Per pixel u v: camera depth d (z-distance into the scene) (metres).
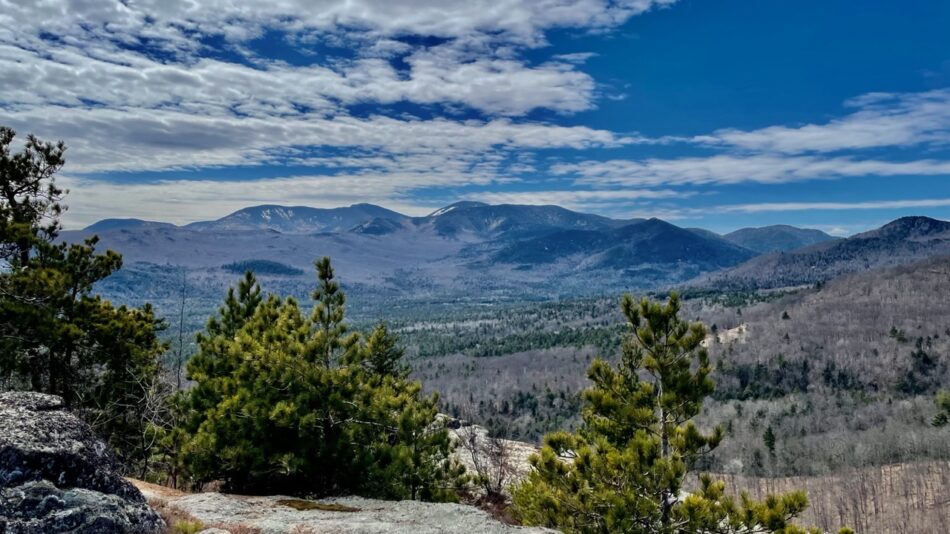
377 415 18.12
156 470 24.22
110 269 23.78
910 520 107.88
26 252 20.88
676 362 13.96
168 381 24.19
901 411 182.50
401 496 18.25
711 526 12.34
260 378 17.39
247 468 17.50
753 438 167.88
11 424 11.05
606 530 13.62
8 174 21.14
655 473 12.52
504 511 20.03
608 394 14.41
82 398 22.20
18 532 9.37
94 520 10.27
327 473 18.22
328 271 18.89
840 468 142.62
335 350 18.78
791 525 12.20
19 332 19.50
